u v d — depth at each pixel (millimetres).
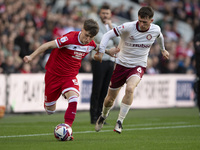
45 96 18109
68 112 16891
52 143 16125
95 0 54688
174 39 53406
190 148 15469
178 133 21406
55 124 25375
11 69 33094
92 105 25484
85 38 16891
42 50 16500
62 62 17281
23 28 38000
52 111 18672
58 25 41625
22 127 23047
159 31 18703
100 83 25234
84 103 34750
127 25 18359
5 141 16953
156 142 17078
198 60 29281
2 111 29875
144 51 18797
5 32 36344
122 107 17750
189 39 58250
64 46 16984
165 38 48906
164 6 59031
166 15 56719
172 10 59281
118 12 50375
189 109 39312
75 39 17062
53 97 17938
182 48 49094
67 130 16750
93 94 25422
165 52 19922
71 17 44562
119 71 19047
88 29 16672
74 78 17547
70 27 42062
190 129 23422
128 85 17938
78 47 17172
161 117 31328
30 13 40719
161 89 39438
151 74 39812
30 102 32188
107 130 22141
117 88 19266
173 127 24406
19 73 31672
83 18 45188
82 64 37594
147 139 18375
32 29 38094
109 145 15789
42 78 32875
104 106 19328
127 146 15641
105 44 18266
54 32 40688
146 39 18547
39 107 32688
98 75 25094
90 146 15367
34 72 34562
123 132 21469
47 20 41281
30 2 42625
